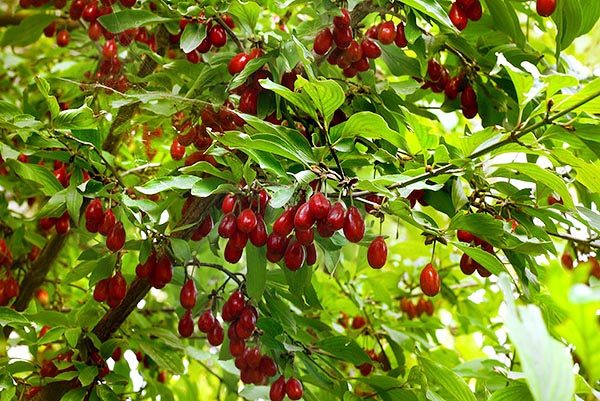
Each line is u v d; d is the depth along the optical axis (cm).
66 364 142
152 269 140
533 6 165
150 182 135
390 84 146
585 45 173
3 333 151
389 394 145
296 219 131
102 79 152
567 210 137
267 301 145
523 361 101
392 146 141
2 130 148
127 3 145
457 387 140
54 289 166
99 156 141
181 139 144
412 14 142
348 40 140
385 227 187
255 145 132
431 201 142
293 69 142
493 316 170
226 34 146
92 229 140
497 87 149
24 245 164
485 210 139
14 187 162
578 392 136
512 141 132
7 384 142
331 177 133
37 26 167
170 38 160
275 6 148
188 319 143
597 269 147
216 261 166
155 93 142
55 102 139
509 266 152
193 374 173
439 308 175
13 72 184
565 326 100
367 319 160
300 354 145
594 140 134
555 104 132
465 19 142
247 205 137
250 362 142
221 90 143
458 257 164
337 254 140
